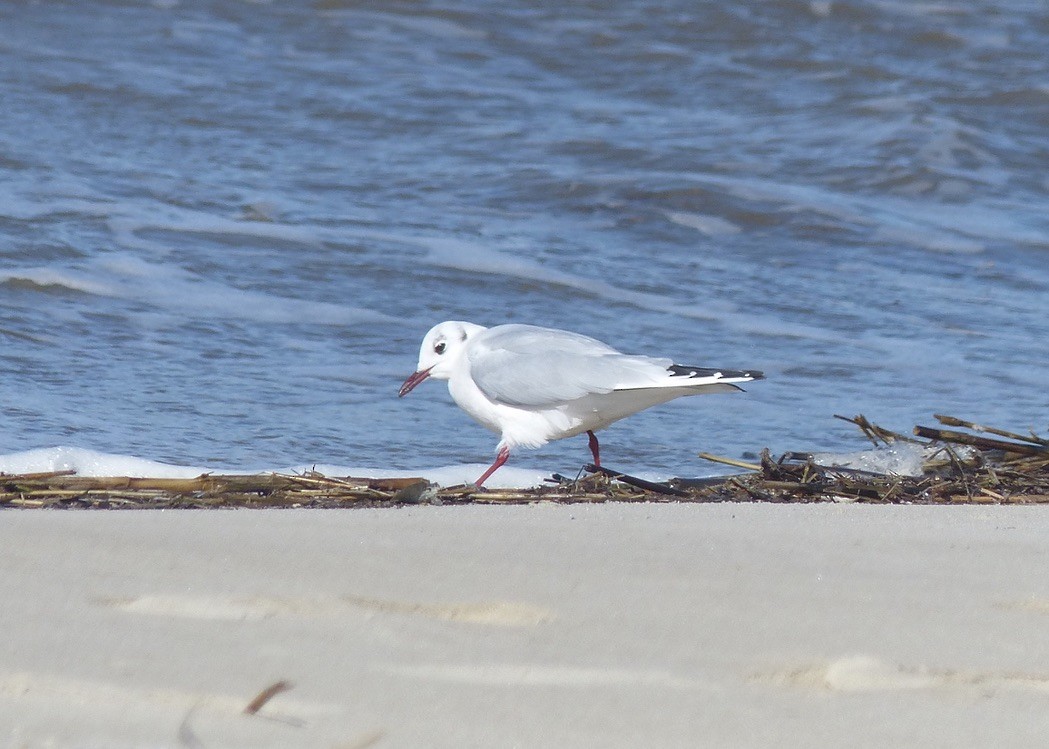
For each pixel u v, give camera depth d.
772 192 20.58
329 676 4.86
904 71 26.73
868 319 16.14
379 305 15.58
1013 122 24.94
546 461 11.41
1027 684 5.12
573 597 5.96
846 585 6.32
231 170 19.67
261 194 18.80
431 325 15.15
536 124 22.91
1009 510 8.58
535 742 4.41
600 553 6.75
